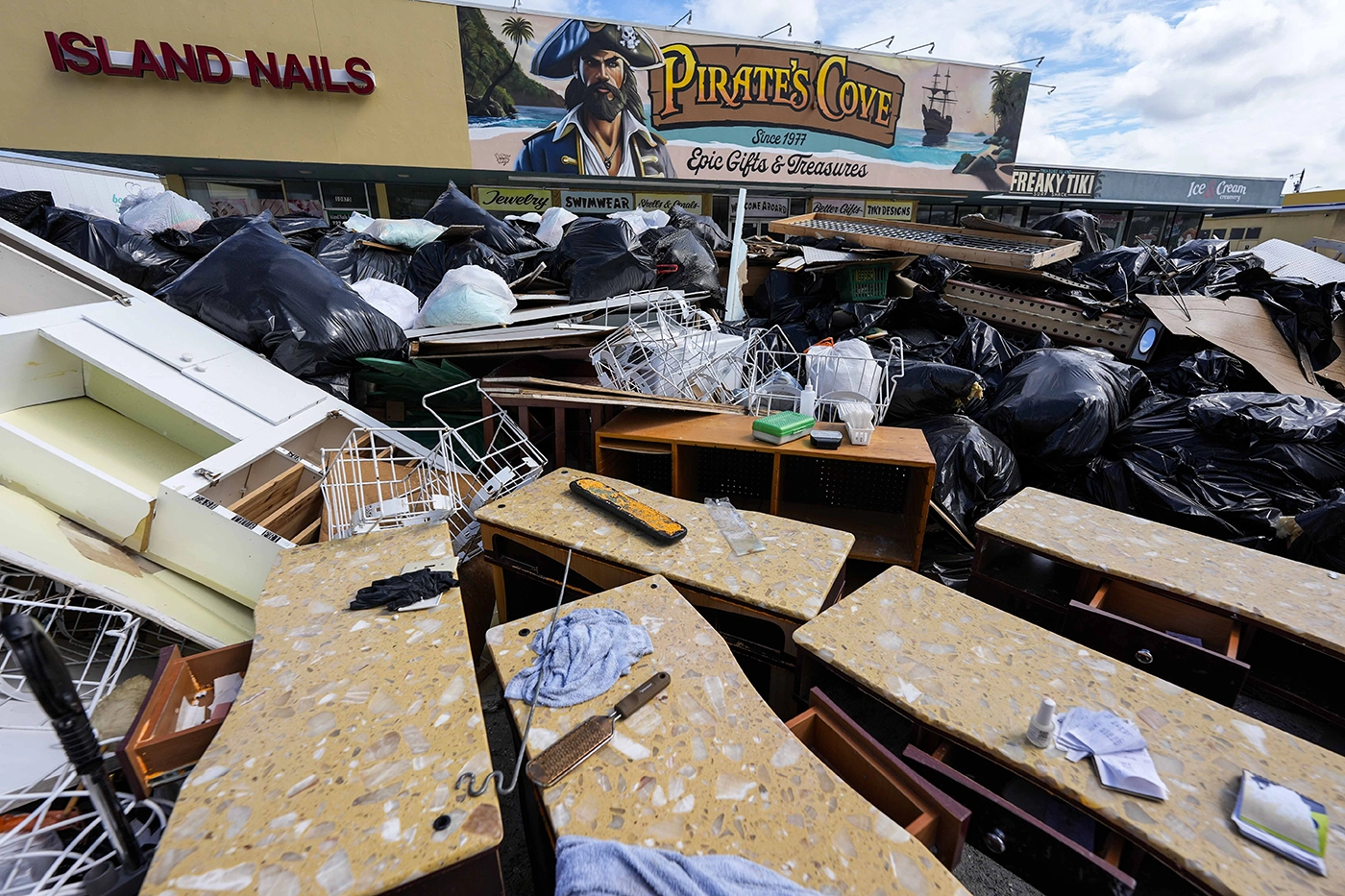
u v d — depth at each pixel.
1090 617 1.62
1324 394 3.71
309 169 9.38
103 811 1.03
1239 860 0.94
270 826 0.92
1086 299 4.34
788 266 4.32
